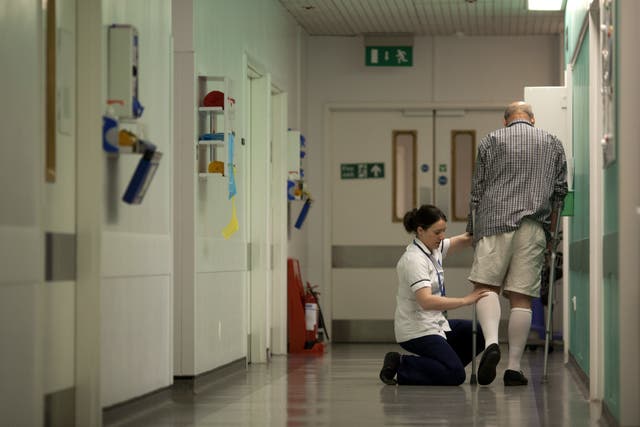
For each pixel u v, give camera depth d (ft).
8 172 15.85
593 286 25.30
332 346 46.70
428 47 49.42
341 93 49.62
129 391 21.43
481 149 28.94
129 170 21.26
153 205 23.11
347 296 50.06
